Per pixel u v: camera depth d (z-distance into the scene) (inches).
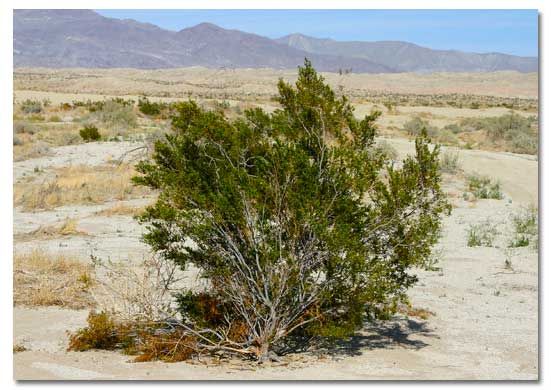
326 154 343.3
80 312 411.2
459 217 802.8
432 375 304.3
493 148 1610.5
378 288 326.3
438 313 426.0
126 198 891.4
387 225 343.3
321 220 317.1
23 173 1040.8
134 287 384.2
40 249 549.0
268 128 364.2
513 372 313.1
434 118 2370.8
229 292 340.8
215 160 342.3
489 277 516.7
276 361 331.0
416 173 345.7
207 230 325.4
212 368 314.8
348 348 355.6
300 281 327.3
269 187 323.0
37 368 303.6
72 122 1845.5
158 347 337.4
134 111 2076.8
